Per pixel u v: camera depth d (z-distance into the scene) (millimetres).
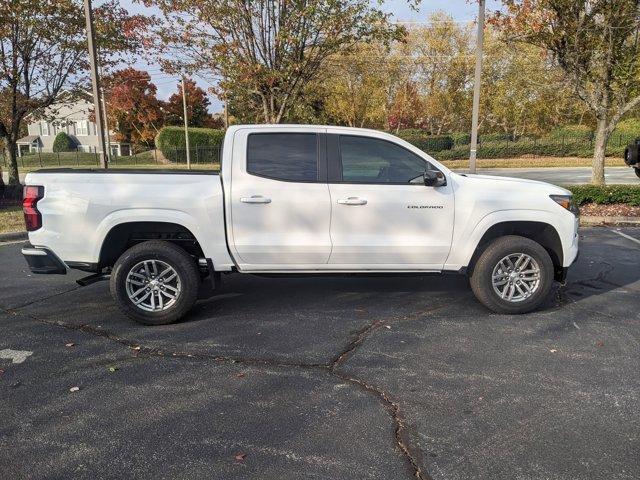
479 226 5281
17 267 7664
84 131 61000
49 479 2805
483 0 12852
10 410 3520
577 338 4758
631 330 4953
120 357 4387
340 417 3410
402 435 3199
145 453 3029
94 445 3113
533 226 5527
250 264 5203
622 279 6820
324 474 2826
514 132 39812
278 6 10859
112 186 5000
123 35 13430
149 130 48438
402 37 11867
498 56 30156
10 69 13477
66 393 3756
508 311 5383
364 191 5168
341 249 5184
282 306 5703
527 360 4281
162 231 5176
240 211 5070
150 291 5117
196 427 3299
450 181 5316
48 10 12719
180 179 5109
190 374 4059
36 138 64062
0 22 12344
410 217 5227
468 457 2975
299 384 3881
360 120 34844
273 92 11586
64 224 4961
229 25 10859
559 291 6266
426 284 6555
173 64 11953
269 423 3342
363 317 5340
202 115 51750
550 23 11445
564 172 26859
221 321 5246
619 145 36406
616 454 3000
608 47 11711
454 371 4086
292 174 5168
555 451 3029
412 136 37594
